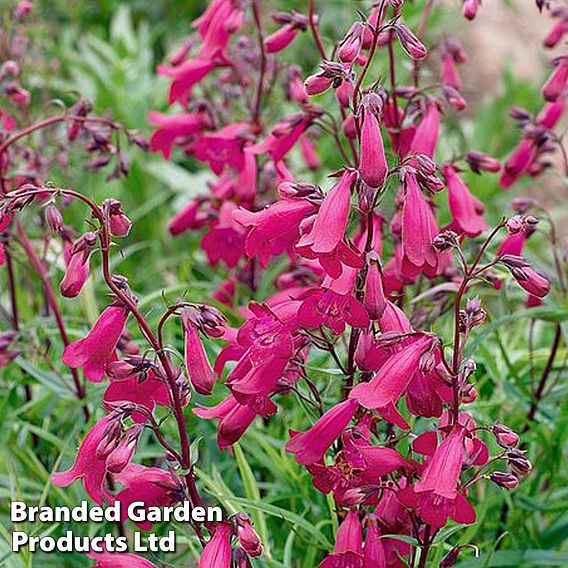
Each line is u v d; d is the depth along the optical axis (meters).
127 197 10.07
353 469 4.09
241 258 7.67
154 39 13.66
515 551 5.45
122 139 10.28
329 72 4.23
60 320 6.20
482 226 5.73
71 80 11.93
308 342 4.52
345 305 4.07
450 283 5.55
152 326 6.57
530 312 5.67
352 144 5.41
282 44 6.33
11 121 7.07
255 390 4.06
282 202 4.22
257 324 4.18
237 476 6.29
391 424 5.02
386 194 5.59
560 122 12.13
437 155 9.55
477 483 6.14
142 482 4.24
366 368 4.14
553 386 6.38
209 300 6.52
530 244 9.12
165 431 6.18
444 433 4.18
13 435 6.54
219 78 8.21
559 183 10.79
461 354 4.21
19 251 7.00
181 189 9.90
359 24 4.22
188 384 4.32
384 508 4.36
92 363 4.24
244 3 6.91
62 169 8.47
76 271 4.00
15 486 5.43
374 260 4.07
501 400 6.50
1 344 6.05
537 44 13.23
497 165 5.93
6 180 6.79
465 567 5.25
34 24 10.08
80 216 9.20
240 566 4.03
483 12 13.75
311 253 3.97
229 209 6.75
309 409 4.69
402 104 7.86
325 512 5.80
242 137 6.75
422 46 4.25
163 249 9.70
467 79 12.05
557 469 6.18
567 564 5.38
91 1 14.22
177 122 7.17
